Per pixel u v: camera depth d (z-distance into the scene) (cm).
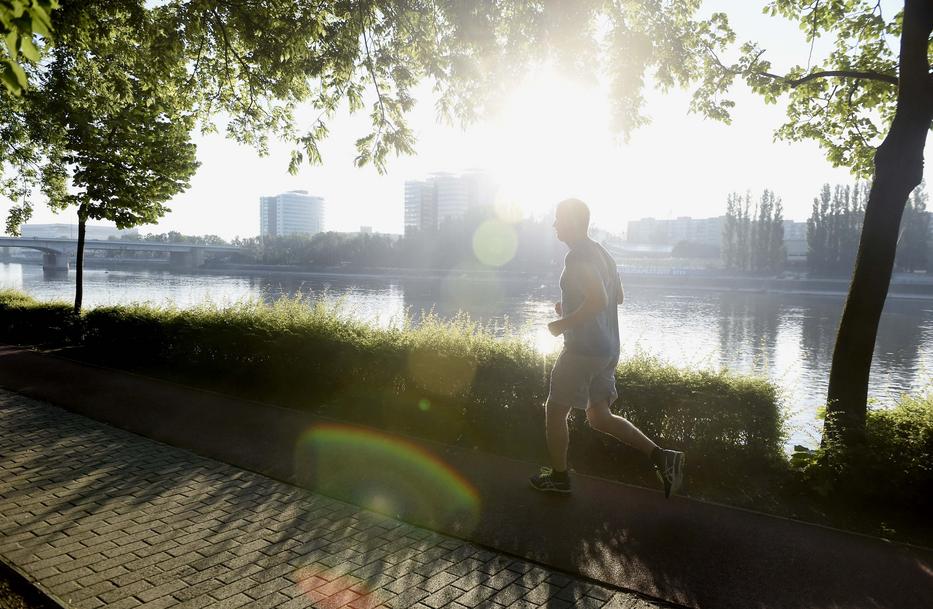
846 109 850
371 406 727
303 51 859
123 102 1286
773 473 522
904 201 553
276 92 998
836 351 571
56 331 1395
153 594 332
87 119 1410
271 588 339
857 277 562
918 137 549
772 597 333
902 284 7975
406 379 712
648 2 779
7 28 273
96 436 635
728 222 12194
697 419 539
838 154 885
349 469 537
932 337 3953
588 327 438
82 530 413
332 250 12562
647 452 447
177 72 991
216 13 886
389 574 355
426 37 868
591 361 440
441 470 534
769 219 11156
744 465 534
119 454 576
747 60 805
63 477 515
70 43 951
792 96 868
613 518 434
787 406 565
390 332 800
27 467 539
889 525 441
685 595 334
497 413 636
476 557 376
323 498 471
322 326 854
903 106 553
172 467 541
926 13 543
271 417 717
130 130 1445
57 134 1573
